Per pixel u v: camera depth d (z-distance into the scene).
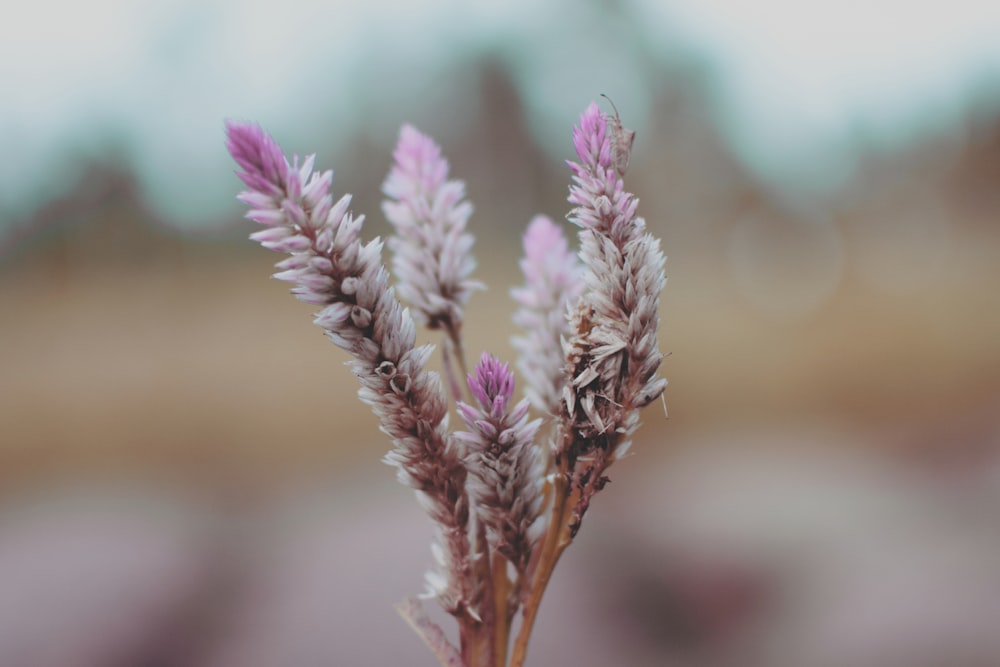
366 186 5.79
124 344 3.11
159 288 4.30
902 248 4.68
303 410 2.12
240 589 1.10
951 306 2.79
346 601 1.01
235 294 3.95
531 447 0.22
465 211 0.27
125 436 2.00
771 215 5.95
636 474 1.64
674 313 3.35
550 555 0.23
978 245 4.28
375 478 1.67
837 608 0.96
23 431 2.08
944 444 1.63
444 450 0.22
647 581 1.09
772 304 3.46
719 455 1.71
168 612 1.02
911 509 1.25
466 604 0.23
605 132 0.22
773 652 0.89
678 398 2.15
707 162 6.43
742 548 1.18
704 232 5.89
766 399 2.16
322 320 0.21
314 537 1.28
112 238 5.66
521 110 6.02
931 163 6.29
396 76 6.38
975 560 0.98
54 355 3.01
